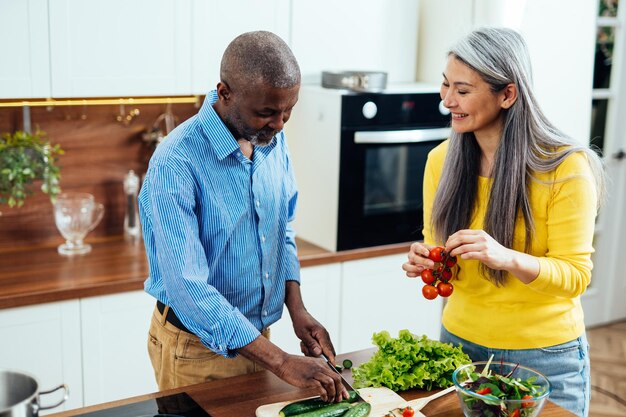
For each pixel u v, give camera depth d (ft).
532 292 6.98
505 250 6.51
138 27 10.09
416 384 6.45
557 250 6.84
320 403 6.05
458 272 7.22
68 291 9.42
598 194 7.07
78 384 9.77
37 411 5.37
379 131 10.84
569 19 12.55
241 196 6.59
